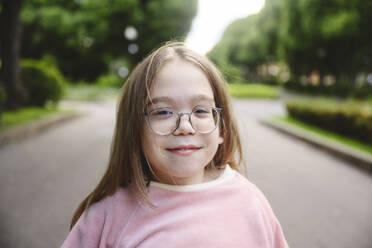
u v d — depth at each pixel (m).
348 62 26.80
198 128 0.94
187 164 0.93
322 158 6.14
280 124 10.34
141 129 0.98
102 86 28.19
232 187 1.07
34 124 8.61
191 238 0.95
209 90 1.00
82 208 1.09
